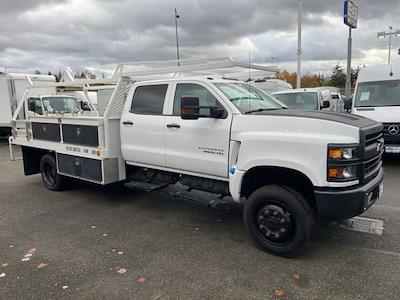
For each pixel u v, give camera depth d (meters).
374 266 3.88
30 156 8.09
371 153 4.02
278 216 4.10
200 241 4.67
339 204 3.76
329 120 3.91
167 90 5.42
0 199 6.91
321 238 4.62
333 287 3.49
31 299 3.41
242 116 4.46
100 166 6.05
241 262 4.05
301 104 11.90
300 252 4.08
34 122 7.54
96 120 5.99
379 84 9.88
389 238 4.60
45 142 7.30
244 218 4.44
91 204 6.46
